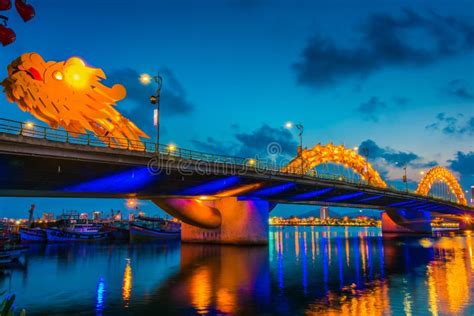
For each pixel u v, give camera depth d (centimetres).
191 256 5025
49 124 4922
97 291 2684
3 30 653
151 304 2277
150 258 4847
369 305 2189
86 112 5238
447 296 2422
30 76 4766
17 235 9125
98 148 4047
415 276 3244
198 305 2233
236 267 3884
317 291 2612
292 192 7244
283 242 8794
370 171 13338
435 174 17238
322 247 6888
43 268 3953
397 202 11762
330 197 8731
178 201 6266
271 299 2367
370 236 12231
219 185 5803
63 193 4825
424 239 9744
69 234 9394
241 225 6594
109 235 10388
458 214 17750
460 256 4978
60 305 2280
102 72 5522
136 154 4381
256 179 5919
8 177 3838
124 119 5769
